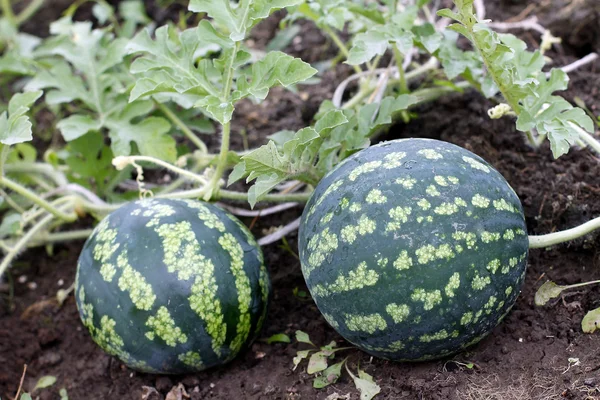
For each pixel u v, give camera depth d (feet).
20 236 5.26
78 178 5.33
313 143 4.40
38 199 4.87
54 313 5.17
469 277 3.94
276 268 4.99
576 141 4.77
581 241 4.52
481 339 4.23
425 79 5.36
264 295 4.45
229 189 5.29
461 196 3.99
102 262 4.30
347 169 4.16
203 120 5.25
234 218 4.53
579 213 4.61
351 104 5.20
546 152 4.92
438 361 4.25
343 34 6.06
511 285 4.05
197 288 4.24
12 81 6.67
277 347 4.63
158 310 4.22
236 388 4.44
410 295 3.94
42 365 4.93
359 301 4.00
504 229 4.01
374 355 4.25
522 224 4.10
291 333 4.68
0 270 4.90
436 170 4.04
